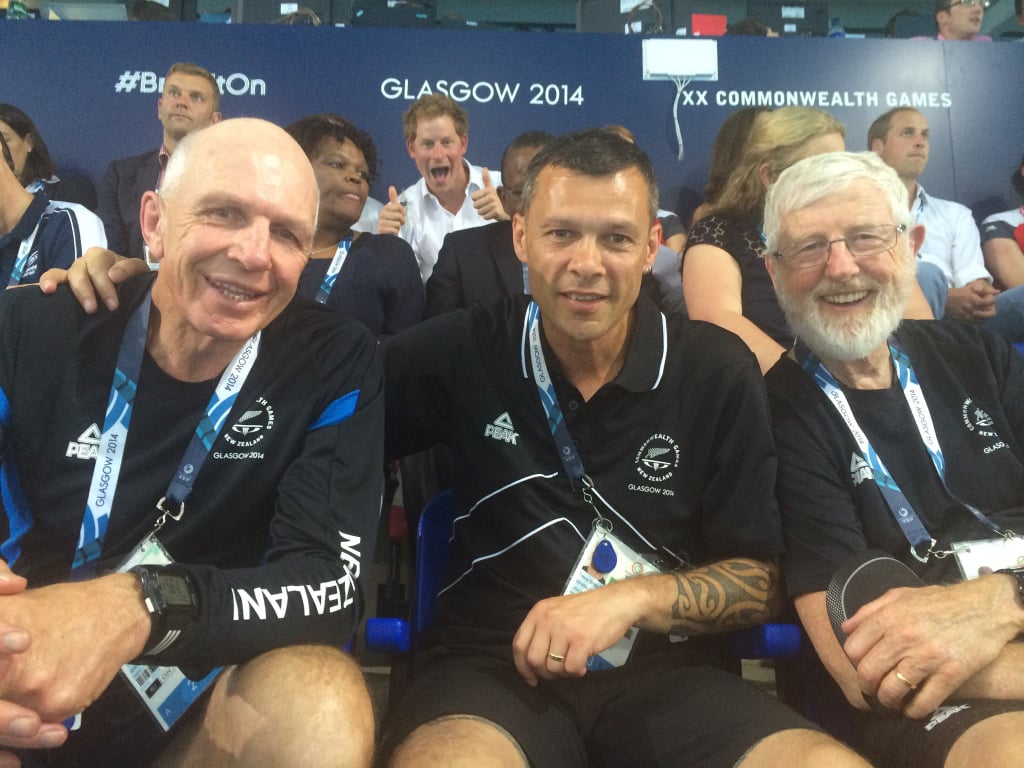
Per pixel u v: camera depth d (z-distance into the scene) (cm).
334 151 301
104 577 108
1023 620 133
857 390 171
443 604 161
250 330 132
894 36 514
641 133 380
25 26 360
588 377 162
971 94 390
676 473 157
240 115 367
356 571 130
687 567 158
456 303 297
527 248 157
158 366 137
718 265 252
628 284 151
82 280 140
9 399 133
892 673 130
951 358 181
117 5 439
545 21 732
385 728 138
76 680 97
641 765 134
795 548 157
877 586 143
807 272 170
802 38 385
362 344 145
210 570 114
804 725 127
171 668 130
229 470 136
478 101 375
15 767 117
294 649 115
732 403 158
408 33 373
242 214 128
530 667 137
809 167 173
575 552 154
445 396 168
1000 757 118
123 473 134
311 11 424
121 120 359
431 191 357
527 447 159
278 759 105
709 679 142
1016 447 175
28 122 340
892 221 168
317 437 138
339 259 295
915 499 167
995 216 379
